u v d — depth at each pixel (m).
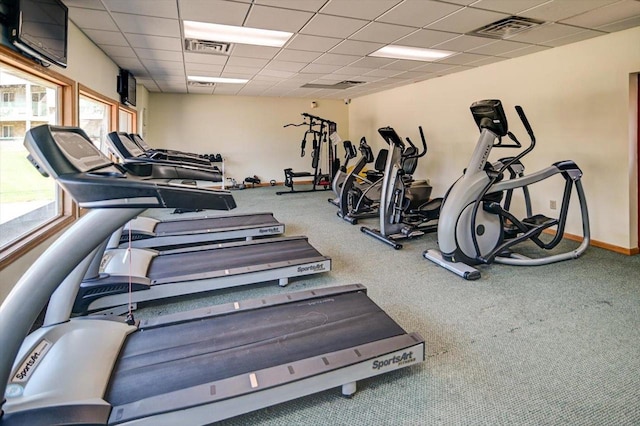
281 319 2.15
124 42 4.34
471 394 1.81
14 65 2.74
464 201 3.46
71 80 3.61
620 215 4.09
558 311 2.70
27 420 1.28
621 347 2.23
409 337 1.96
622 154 4.02
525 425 1.62
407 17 3.50
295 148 10.08
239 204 7.06
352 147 6.93
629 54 3.88
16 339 1.27
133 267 2.96
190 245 4.21
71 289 1.91
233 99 9.31
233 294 3.01
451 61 5.38
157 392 1.51
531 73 4.96
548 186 4.85
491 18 3.53
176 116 8.90
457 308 2.76
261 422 1.64
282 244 3.84
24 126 3.28
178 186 1.39
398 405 1.74
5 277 2.42
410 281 3.30
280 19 3.54
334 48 4.67
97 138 5.28
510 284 3.22
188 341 1.91
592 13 3.40
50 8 2.86
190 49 4.69
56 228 3.26
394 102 8.15
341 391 1.82
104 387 1.52
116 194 1.31
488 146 3.46
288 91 8.55
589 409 1.71
